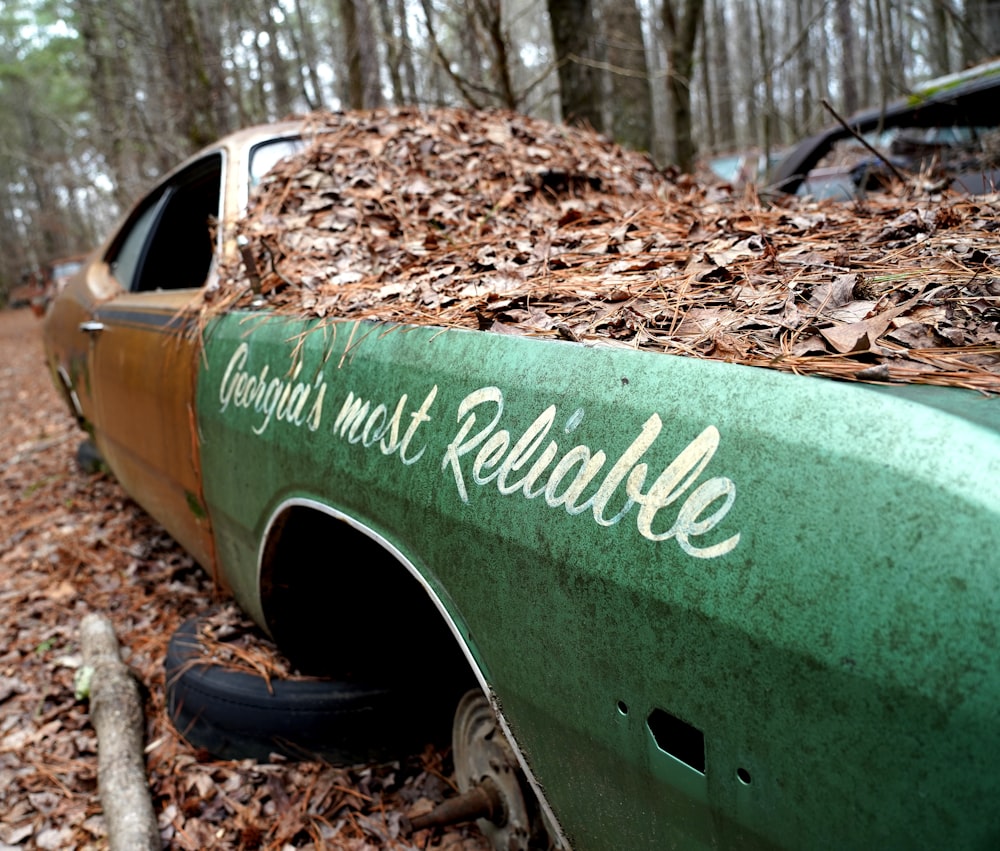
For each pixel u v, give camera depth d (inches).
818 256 74.0
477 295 77.0
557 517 50.0
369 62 385.4
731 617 40.3
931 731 33.9
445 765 100.6
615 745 47.7
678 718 43.3
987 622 33.2
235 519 94.7
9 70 1180.5
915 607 34.8
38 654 137.3
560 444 51.2
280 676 102.0
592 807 51.6
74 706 121.5
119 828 90.8
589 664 48.2
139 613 147.2
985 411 39.9
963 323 54.7
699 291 68.8
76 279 191.8
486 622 55.9
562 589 49.4
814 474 39.3
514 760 72.7
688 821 44.3
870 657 35.6
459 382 60.7
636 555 45.0
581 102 268.5
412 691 100.2
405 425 64.4
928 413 38.0
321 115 142.1
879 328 53.5
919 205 99.0
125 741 105.0
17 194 1668.3
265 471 84.7
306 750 99.3
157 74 600.4
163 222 151.7
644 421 47.1
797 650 37.8
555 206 123.9
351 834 91.9
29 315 1202.6
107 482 229.3
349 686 99.4
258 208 116.6
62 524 198.4
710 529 42.0
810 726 37.5
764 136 296.5
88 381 164.6
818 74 628.1
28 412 386.3
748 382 44.1
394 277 92.8
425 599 94.9
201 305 107.8
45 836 97.2
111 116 649.0
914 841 34.6
